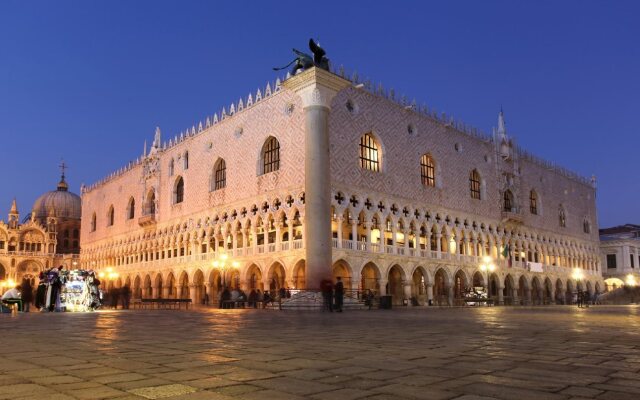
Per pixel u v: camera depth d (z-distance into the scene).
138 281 80.50
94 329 16.95
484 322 20.88
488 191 73.31
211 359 9.22
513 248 76.44
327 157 45.12
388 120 59.28
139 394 6.21
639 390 6.44
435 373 7.66
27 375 7.57
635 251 105.12
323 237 43.50
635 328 16.94
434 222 63.12
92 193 100.12
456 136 69.44
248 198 58.38
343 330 16.41
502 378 7.26
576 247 91.94
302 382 6.96
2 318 24.62
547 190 86.69
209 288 62.72
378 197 56.12
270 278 54.22
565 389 6.49
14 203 115.62
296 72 47.38
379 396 6.09
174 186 73.31
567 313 31.14
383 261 55.25
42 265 113.19
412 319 23.83
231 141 62.66
